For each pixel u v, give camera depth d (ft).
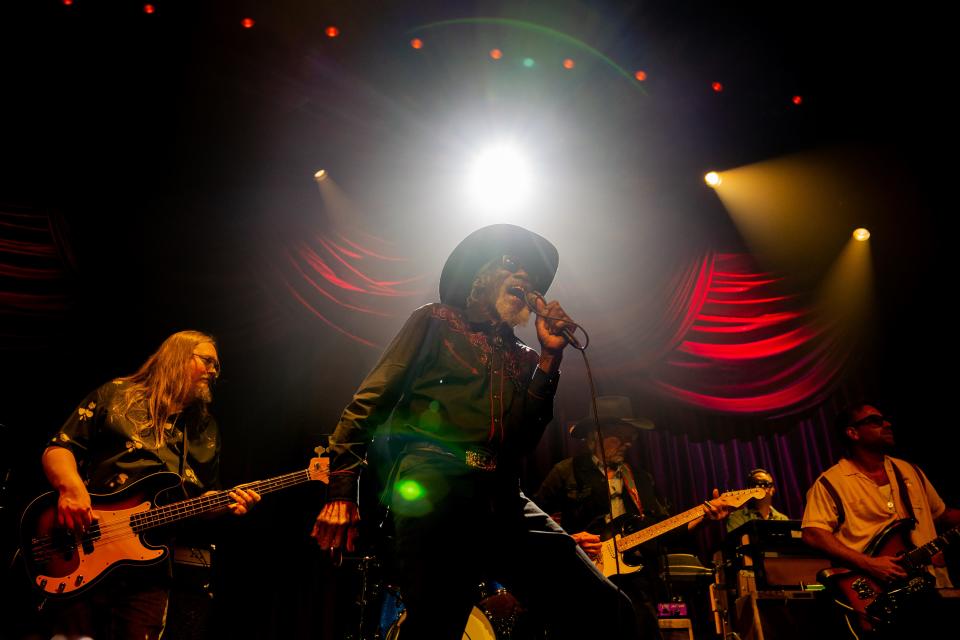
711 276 21.90
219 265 18.78
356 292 19.51
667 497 20.98
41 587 8.23
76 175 17.44
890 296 22.00
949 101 19.76
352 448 6.08
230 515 10.24
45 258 16.76
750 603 12.74
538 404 6.52
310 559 17.85
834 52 19.58
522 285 7.18
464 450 6.18
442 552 5.84
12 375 16.42
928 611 10.64
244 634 16.97
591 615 6.31
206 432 10.50
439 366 6.59
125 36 16.76
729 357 21.56
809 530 12.89
